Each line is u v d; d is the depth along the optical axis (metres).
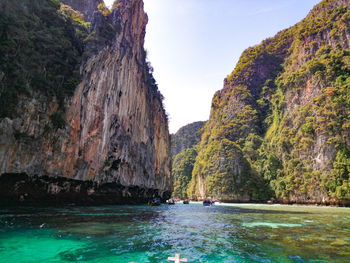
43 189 26.95
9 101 22.91
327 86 85.06
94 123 34.16
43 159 26.41
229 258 10.16
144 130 53.88
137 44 53.34
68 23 35.69
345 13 97.75
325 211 40.62
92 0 49.81
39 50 28.44
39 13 32.25
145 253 10.56
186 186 147.25
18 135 23.73
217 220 23.50
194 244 12.55
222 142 112.81
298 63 109.44
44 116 26.73
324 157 74.00
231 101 139.38
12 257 9.12
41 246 10.73
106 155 36.72
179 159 172.88
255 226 19.41
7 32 24.17
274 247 12.04
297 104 96.00
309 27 111.25
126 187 43.59
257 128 119.88
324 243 12.95
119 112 41.50
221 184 99.75
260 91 135.38
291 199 80.12
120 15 45.81
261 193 91.56
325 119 77.19
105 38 39.16
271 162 94.19
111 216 21.94
